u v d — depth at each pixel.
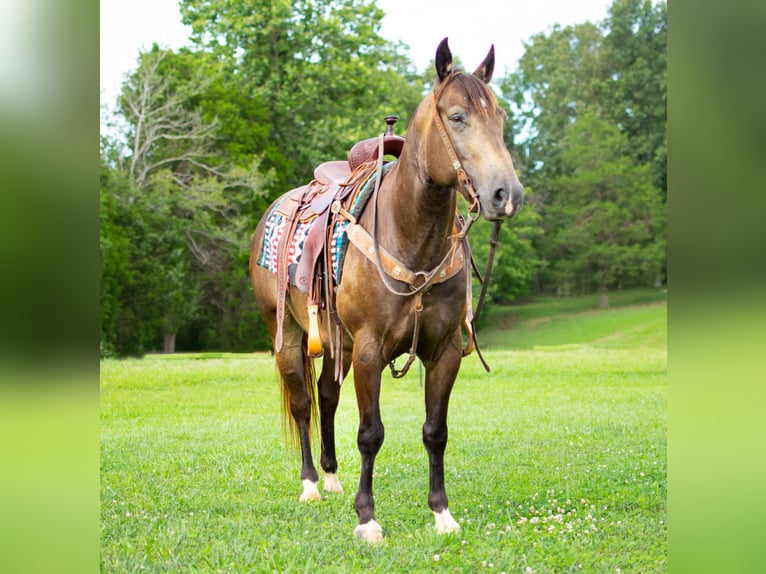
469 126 3.53
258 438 6.85
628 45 32.22
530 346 24.67
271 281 5.19
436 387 4.10
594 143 29.89
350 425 7.50
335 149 22.69
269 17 22.48
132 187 19.64
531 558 3.68
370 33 23.75
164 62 21.30
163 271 19.92
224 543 3.94
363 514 4.07
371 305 3.97
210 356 18.31
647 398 8.94
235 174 20.17
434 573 3.58
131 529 4.24
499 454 6.00
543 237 30.84
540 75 33.56
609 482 5.03
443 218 3.84
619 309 28.95
